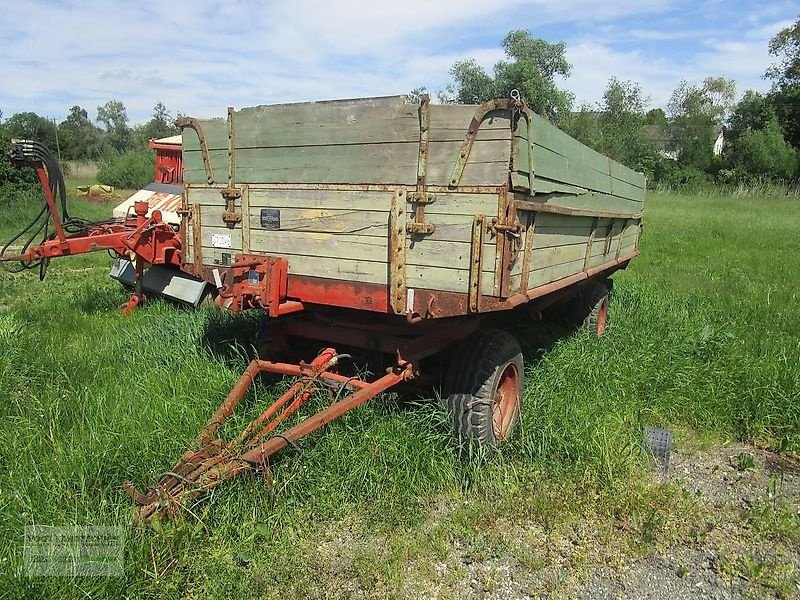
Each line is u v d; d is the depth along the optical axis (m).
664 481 4.31
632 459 4.39
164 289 7.67
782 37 53.41
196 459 3.55
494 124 3.37
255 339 5.45
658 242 16.05
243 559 3.25
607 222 6.14
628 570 3.36
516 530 3.68
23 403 4.60
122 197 24.72
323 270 4.14
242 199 4.45
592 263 6.00
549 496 3.91
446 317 3.92
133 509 3.27
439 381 4.66
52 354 5.49
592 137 49.38
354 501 3.82
